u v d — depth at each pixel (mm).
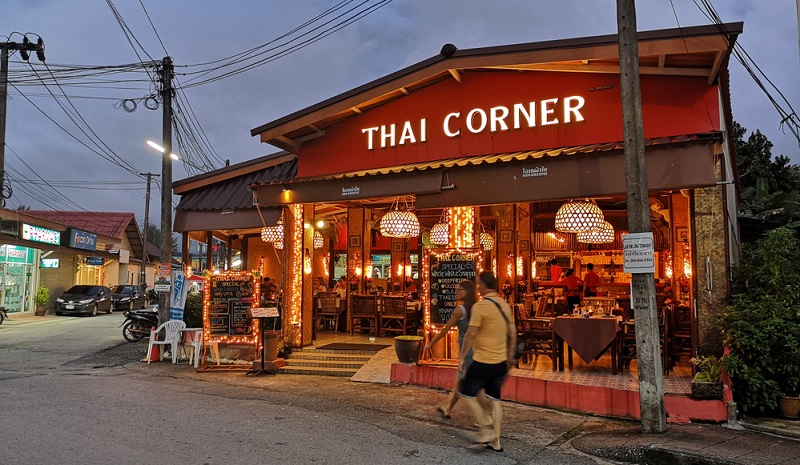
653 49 8008
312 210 12555
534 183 8266
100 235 30734
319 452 5938
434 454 5934
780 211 16156
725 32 7602
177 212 13641
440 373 9242
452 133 10406
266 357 10961
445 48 9812
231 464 5504
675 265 13656
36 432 6523
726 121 10484
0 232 20891
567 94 9484
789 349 7121
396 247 16203
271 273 19234
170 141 13555
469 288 7363
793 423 6773
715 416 6914
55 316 26000
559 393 7945
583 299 11547
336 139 11719
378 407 8031
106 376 10727
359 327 14867
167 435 6480
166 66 13547
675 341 9852
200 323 14305
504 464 5680
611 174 7770
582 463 5789
